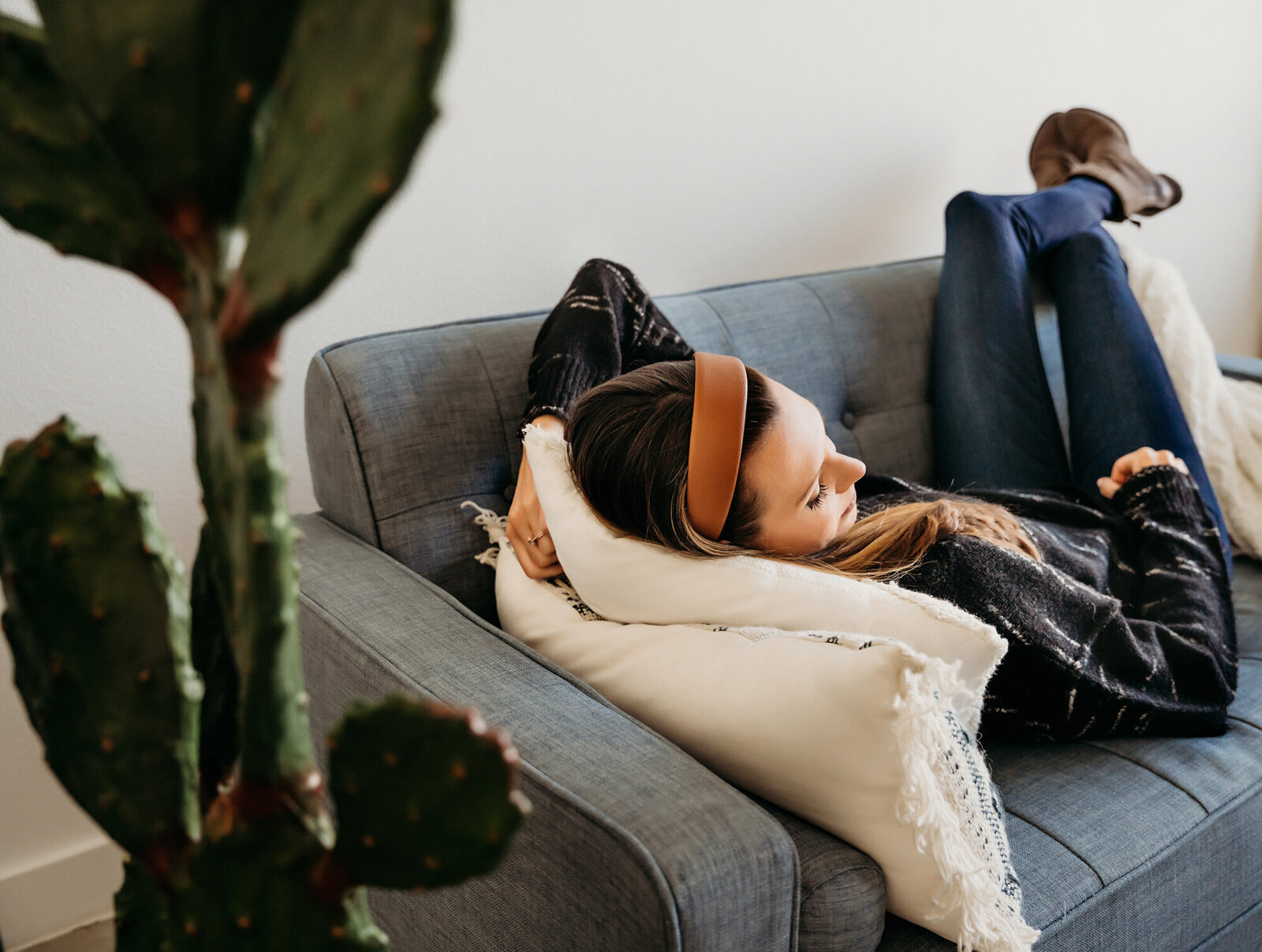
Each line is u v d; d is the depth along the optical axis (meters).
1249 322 2.79
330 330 1.45
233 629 0.39
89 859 1.43
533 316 1.33
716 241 1.79
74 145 0.36
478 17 1.45
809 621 0.84
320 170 0.28
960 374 1.56
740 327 1.42
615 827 0.69
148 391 1.33
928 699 0.71
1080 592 1.03
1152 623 1.10
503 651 0.93
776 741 0.77
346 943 0.38
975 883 0.73
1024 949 0.73
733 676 0.80
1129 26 2.24
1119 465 1.33
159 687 0.40
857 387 1.54
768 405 0.90
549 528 0.94
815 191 1.88
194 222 0.33
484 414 1.22
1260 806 1.02
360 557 1.13
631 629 0.91
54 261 1.23
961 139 2.04
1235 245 2.67
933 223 2.07
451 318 1.54
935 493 1.26
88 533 0.40
